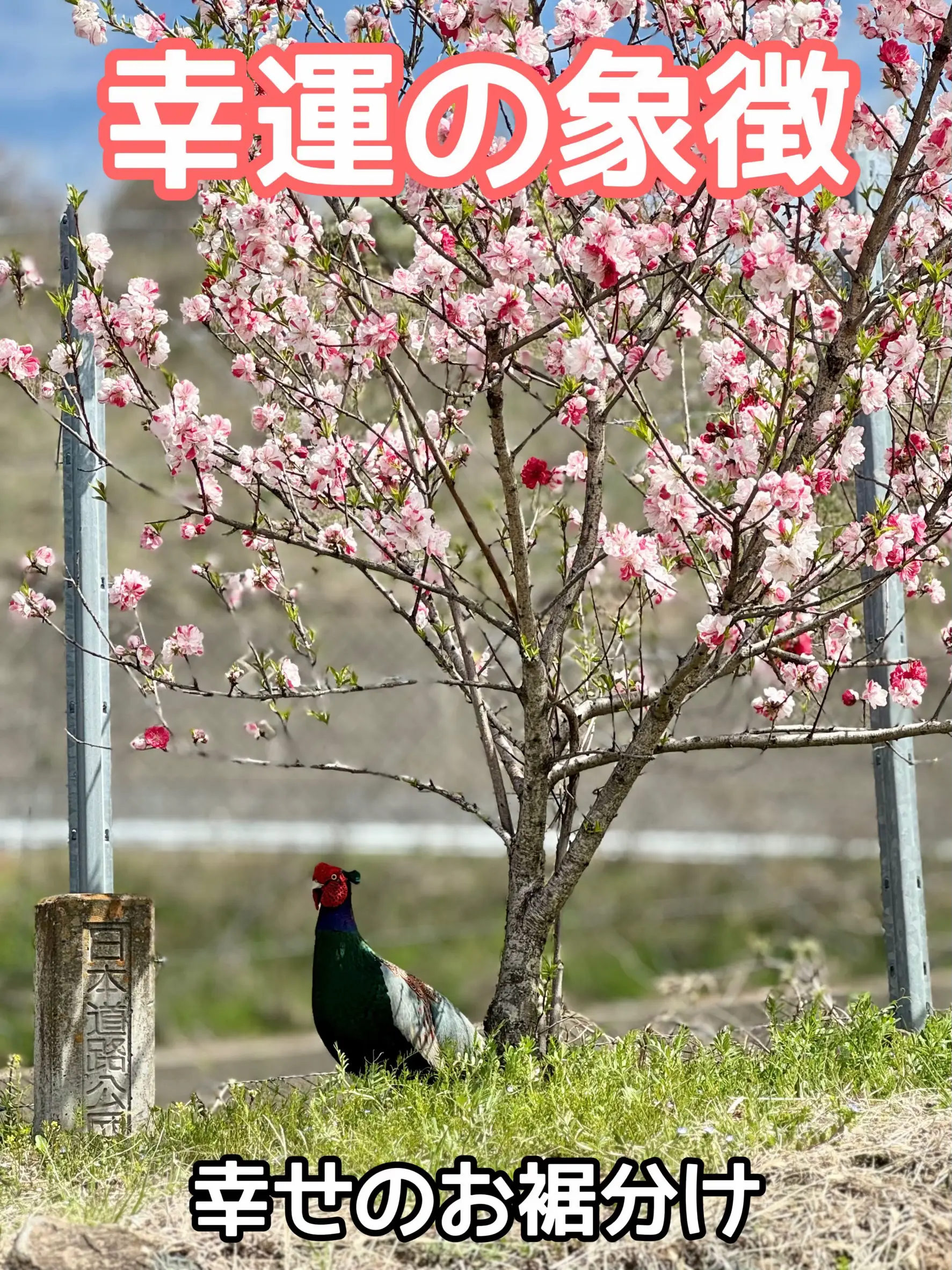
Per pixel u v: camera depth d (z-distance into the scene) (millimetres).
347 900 12406
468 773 36094
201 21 12203
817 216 11828
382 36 12211
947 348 13023
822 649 14594
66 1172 11281
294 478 13188
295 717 32281
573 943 40188
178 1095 26438
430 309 11766
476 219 12703
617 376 11727
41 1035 12828
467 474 23219
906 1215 8984
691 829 40312
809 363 14562
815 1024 13102
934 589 13773
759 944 21688
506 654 16938
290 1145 11008
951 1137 9969
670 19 12594
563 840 14000
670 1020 19172
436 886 43438
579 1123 10547
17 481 38719
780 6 11875
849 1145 10109
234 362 12891
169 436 11633
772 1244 8867
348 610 34250
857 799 41406
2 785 31516
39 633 32469
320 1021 12352
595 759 13219
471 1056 12281
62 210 14977
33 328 18031
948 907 41906
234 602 14242
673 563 13203
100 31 12445
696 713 16672
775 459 12781
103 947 12938
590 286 12836
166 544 34750
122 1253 9000
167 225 30438
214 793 35656
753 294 13453
